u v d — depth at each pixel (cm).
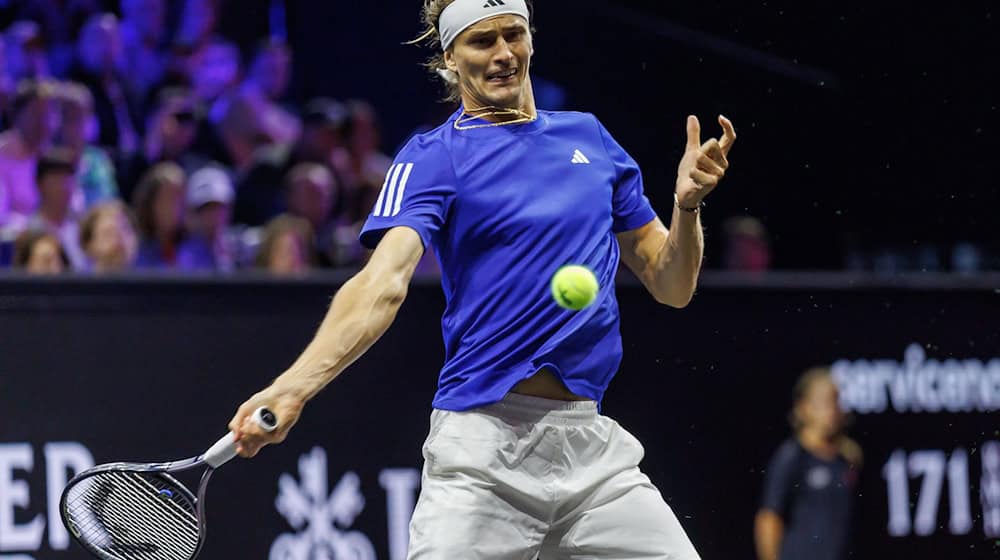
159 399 1320
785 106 2378
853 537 1467
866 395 1487
